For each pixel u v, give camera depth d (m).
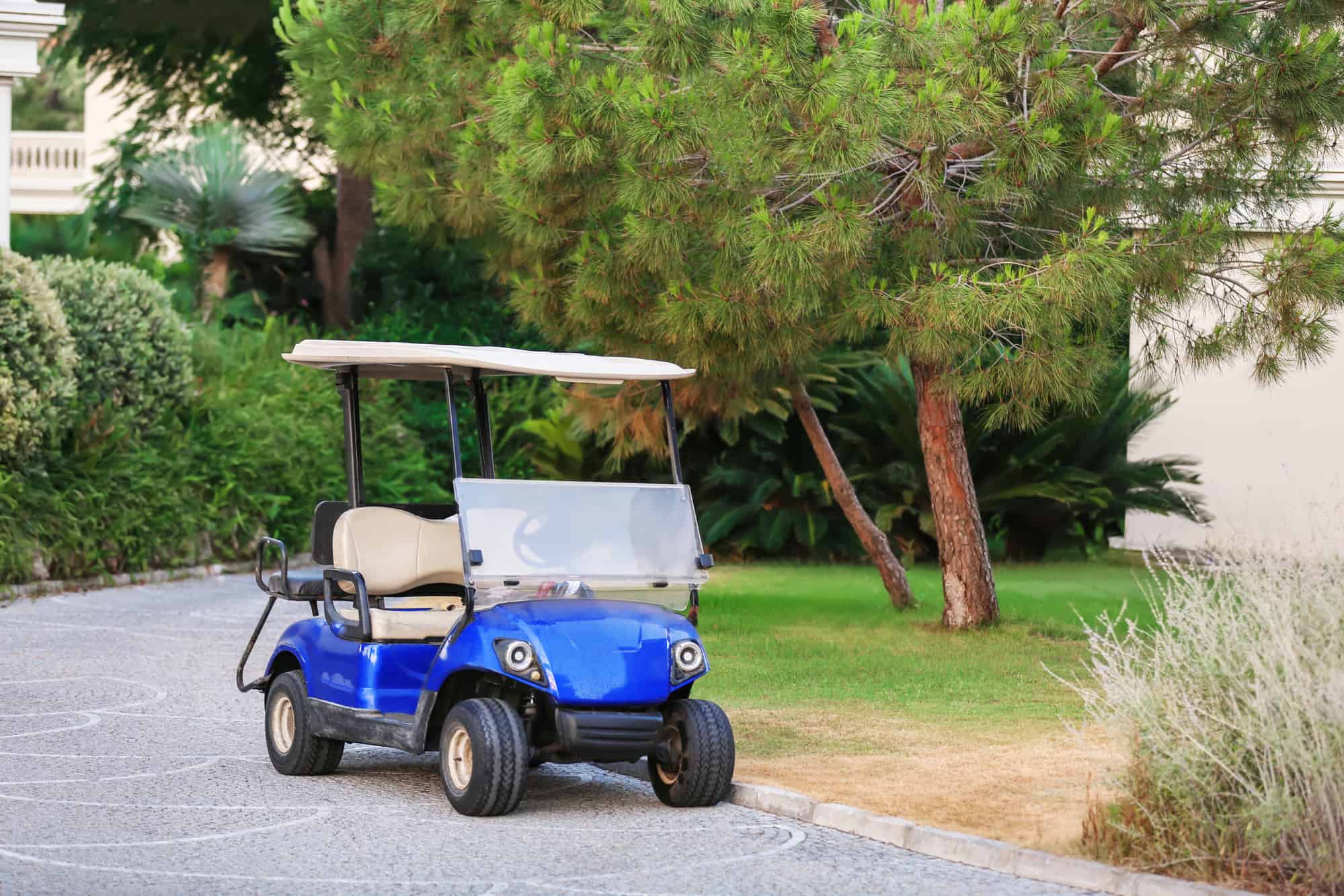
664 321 12.52
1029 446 22.91
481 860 7.12
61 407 18.52
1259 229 13.87
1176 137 12.88
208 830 7.66
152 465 20.50
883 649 14.09
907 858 7.30
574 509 8.70
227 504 21.89
